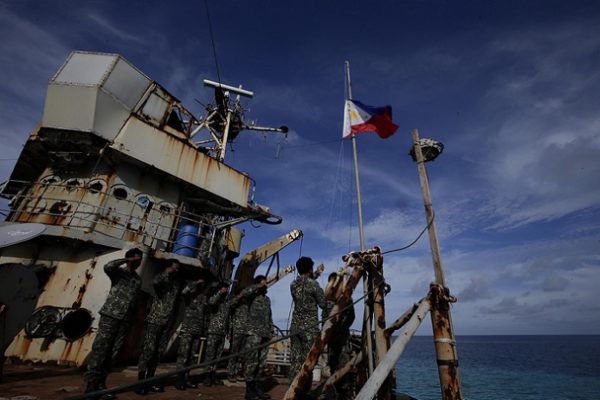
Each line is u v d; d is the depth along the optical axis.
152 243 10.47
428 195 4.27
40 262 8.80
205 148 15.83
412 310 3.98
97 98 10.05
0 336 5.10
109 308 4.70
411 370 57.31
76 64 10.56
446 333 3.51
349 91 7.47
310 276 5.23
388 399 3.90
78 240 8.66
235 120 17.17
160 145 11.57
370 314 4.46
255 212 14.20
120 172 10.84
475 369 61.88
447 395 3.25
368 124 7.16
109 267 4.84
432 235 4.00
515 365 70.25
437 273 3.77
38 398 4.39
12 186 13.57
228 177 13.55
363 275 4.69
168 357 9.81
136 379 6.50
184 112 13.13
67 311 8.05
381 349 4.04
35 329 7.71
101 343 4.53
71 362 7.52
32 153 11.44
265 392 6.07
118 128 10.65
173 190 12.08
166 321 5.61
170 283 5.88
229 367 7.01
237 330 6.95
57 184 10.22
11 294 5.25
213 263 11.60
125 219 10.49
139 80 11.28
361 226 5.02
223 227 13.63
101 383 4.55
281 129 17.64
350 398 5.18
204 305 6.93
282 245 16.25
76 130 9.92
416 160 4.60
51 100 10.05
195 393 5.58
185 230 11.23
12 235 5.84
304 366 3.82
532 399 31.80
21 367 6.96
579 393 35.16
